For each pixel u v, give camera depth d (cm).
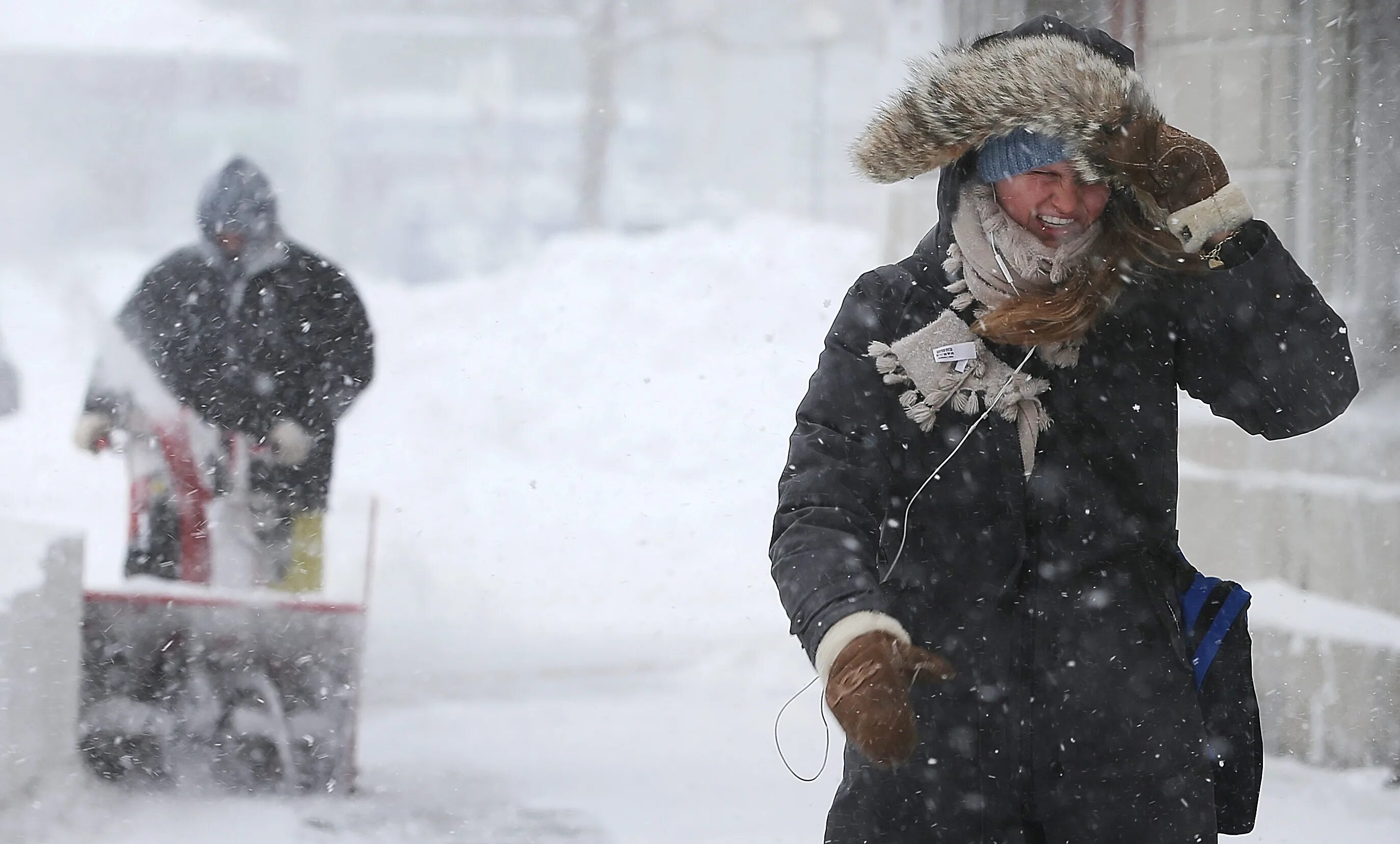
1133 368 935
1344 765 1947
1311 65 2247
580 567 3497
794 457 923
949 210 957
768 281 5772
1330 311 927
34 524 1927
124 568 2195
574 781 2033
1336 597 2078
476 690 2536
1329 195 2217
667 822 1864
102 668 1972
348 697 1995
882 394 931
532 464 4575
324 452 2259
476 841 1795
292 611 1997
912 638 927
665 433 4684
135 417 2239
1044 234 932
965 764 920
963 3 3206
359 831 1822
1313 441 2153
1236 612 948
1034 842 947
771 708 2442
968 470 922
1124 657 913
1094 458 926
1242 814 967
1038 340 903
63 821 1772
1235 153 2375
